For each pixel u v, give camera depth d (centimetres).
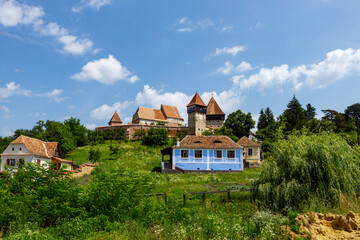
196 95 9281
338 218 966
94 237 905
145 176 1366
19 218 1037
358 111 9462
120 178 1285
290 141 1567
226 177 3391
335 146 1441
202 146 4112
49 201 1130
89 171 3691
